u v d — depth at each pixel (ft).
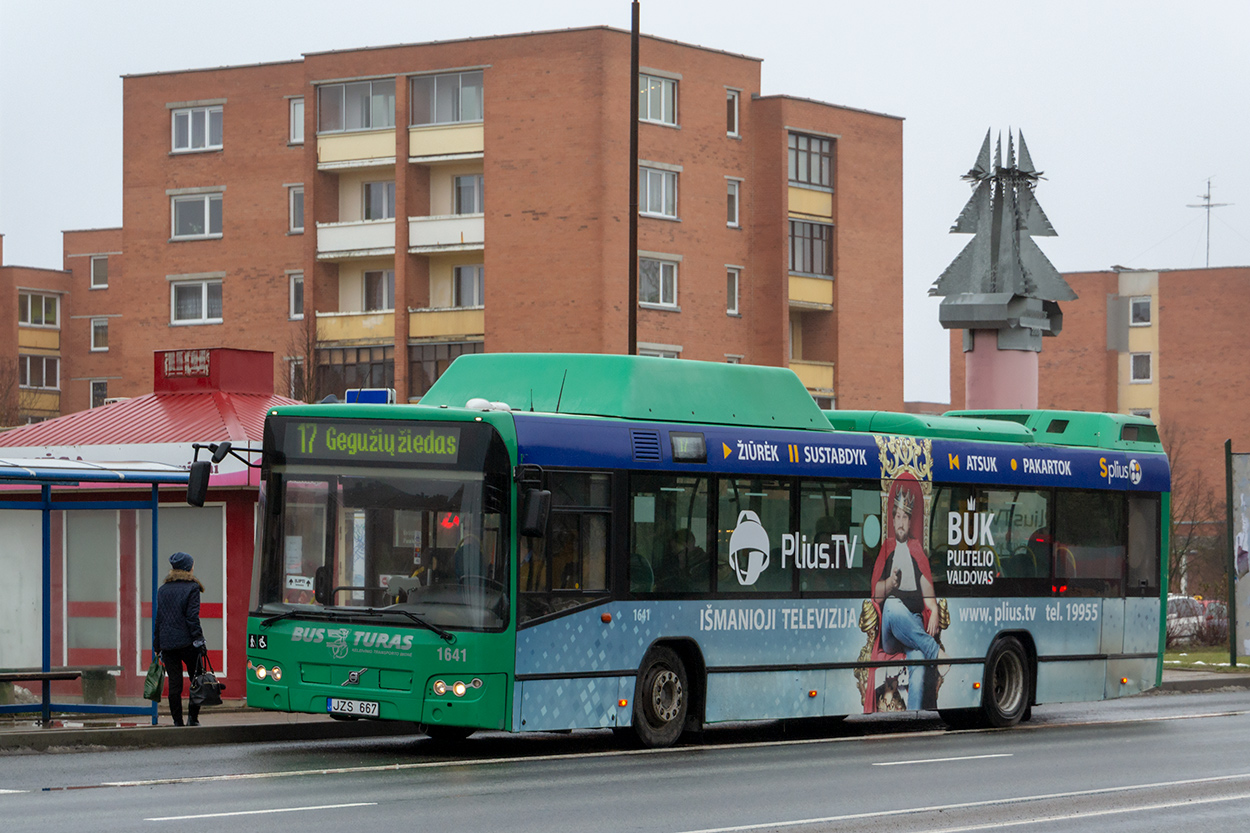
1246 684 97.91
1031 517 70.90
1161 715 76.43
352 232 193.57
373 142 192.44
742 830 37.65
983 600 68.33
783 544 60.95
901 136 211.61
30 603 70.54
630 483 55.93
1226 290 272.72
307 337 193.98
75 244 302.66
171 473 60.18
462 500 52.08
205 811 39.22
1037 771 51.31
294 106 202.69
